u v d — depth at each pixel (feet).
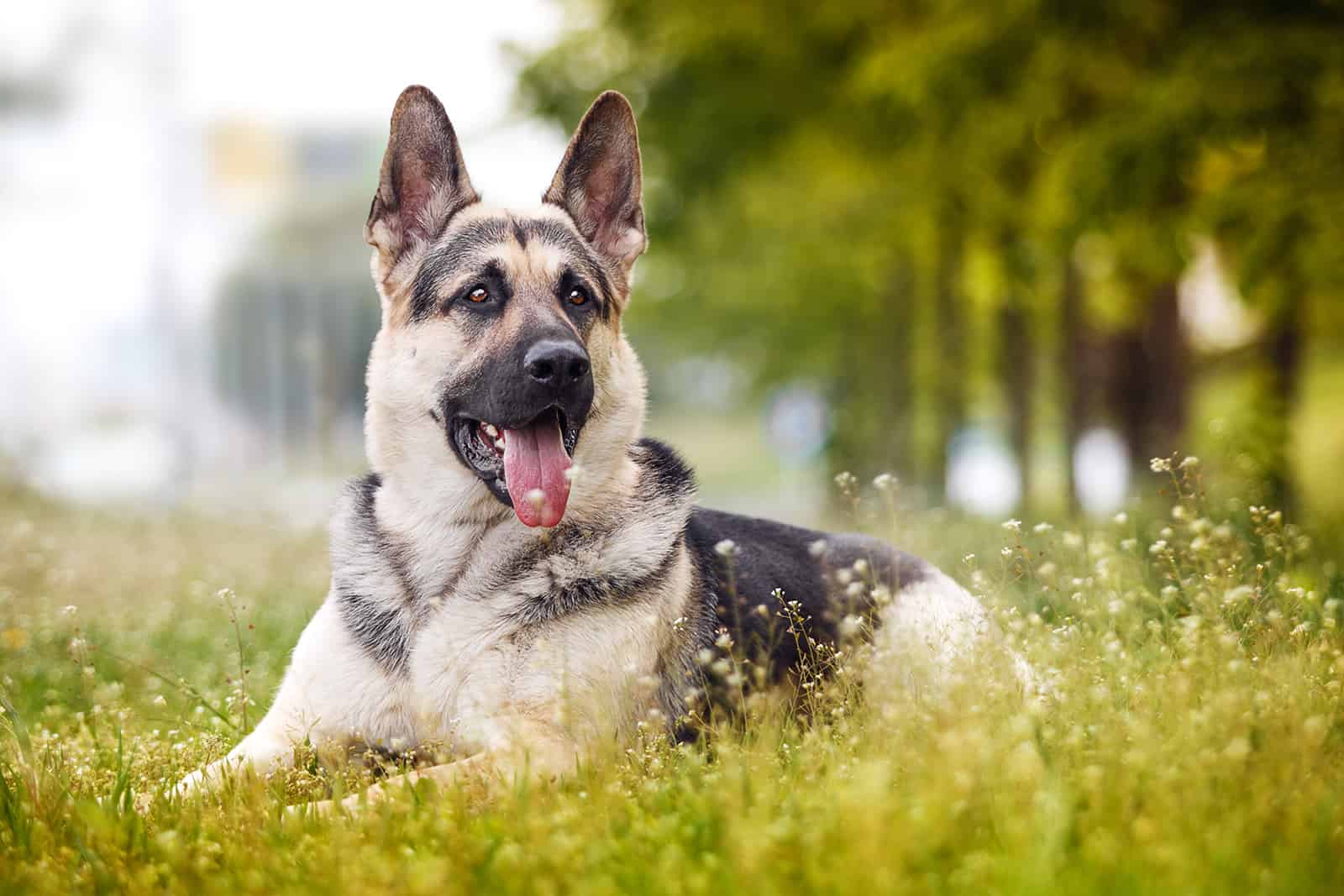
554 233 15.38
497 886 9.18
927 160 46.16
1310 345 74.38
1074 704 12.02
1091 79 38.99
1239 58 33.12
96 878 9.85
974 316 66.59
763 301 76.74
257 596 24.48
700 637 14.73
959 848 9.47
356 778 12.88
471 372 14.20
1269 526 15.97
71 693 16.89
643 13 48.62
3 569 23.22
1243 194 33.22
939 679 13.23
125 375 65.77
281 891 9.53
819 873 8.77
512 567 14.01
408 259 15.30
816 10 45.50
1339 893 8.67
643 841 10.07
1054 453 89.97
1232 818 9.45
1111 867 8.91
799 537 17.03
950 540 25.38
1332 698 11.99
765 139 50.29
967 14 38.83
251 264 71.31
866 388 72.02
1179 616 14.56
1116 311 52.29
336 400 69.05
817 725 13.21
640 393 15.43
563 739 13.24
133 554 29.01
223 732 14.96
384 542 14.61
